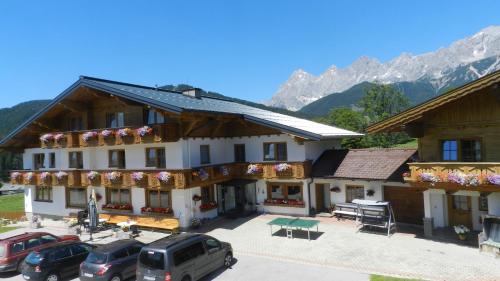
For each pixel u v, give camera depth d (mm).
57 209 28000
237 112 25406
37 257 13828
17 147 29938
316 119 69375
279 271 14055
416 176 16719
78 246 15156
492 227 15164
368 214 19344
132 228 21391
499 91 14875
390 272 13320
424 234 17594
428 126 17594
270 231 20188
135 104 23031
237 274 13945
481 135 16047
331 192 23016
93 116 25750
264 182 24906
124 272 13312
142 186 22047
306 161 22734
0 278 15000
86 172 24828
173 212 21906
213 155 24359
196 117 20844
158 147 22594
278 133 23922
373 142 51469
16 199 59031
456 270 13195
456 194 16500
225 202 25625
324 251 16203
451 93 15188
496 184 14281
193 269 12789
